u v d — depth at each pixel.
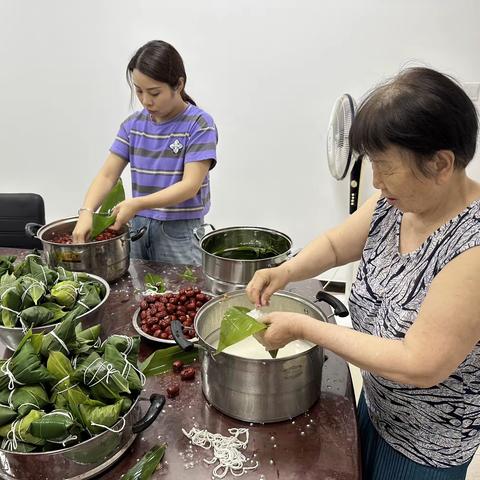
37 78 2.79
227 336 0.89
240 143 2.69
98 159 2.93
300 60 2.46
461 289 0.67
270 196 2.77
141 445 0.88
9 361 0.84
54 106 2.84
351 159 2.19
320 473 0.82
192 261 1.98
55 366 0.85
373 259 0.91
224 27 2.47
